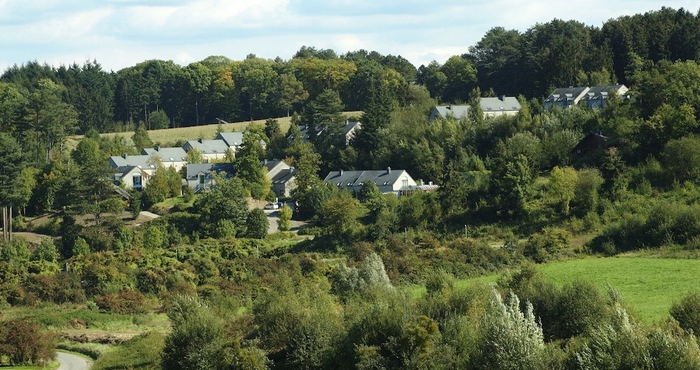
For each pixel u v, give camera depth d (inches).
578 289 1579.7
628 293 2054.6
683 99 3944.4
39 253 3612.2
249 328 1854.1
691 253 2578.7
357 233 3388.3
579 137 4109.3
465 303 1552.7
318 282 2684.5
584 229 3065.9
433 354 1364.4
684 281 2176.4
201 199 4183.1
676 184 3270.2
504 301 1620.3
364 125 5123.0
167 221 4082.2
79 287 3011.8
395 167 4788.4
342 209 3486.7
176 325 1764.3
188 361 1653.5
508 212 3356.3
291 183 4948.3
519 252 2874.0
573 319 1542.8
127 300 2819.9
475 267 2768.2
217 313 2177.7
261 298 1855.3
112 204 4224.9
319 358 1577.3
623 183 3331.7
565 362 1237.7
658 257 2591.0
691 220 2748.5
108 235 3932.1
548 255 2812.5
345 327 1617.9
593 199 3223.4
